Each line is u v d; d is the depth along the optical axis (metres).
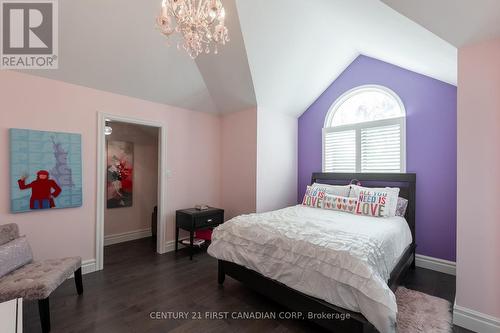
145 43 2.82
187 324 1.98
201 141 4.20
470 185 1.88
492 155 1.79
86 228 2.95
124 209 4.36
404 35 2.07
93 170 3.01
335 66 3.85
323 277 1.78
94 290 2.51
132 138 4.46
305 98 4.19
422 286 2.63
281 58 3.26
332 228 2.28
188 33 1.69
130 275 2.89
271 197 4.07
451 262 2.96
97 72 2.87
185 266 3.17
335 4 2.27
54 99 2.72
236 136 4.17
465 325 1.88
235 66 3.23
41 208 2.61
